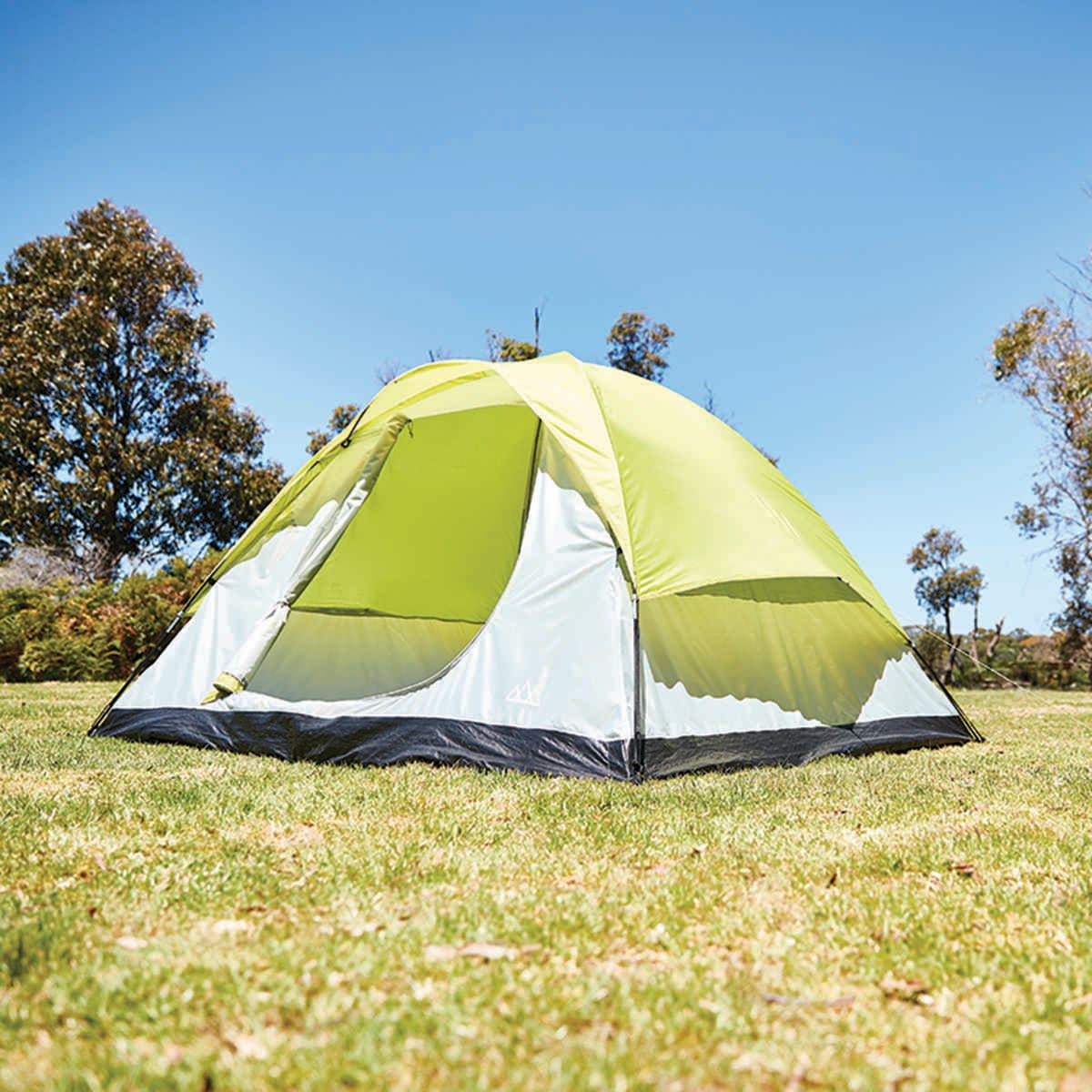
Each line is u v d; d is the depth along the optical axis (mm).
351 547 6289
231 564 5523
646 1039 1541
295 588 5219
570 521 4789
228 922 2076
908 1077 1436
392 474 6137
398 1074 1409
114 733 5262
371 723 4629
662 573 4492
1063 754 5234
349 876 2449
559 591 4648
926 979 1852
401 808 3371
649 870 2609
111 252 24156
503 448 6297
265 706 4910
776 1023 1621
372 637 5723
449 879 2461
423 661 5672
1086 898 2379
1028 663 21250
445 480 6352
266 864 2547
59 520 22109
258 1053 1472
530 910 2209
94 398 23797
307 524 5430
